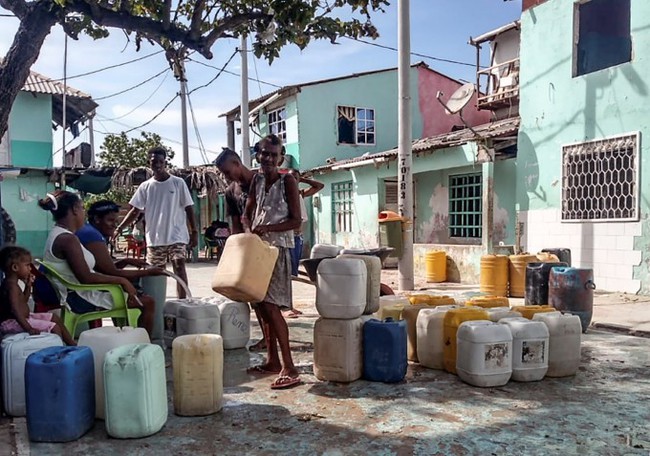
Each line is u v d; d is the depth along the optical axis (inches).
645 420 123.0
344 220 616.7
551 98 368.2
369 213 565.6
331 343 152.1
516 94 506.3
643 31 311.7
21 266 140.7
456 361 155.1
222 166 168.1
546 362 151.9
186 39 188.5
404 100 347.3
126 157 920.3
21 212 594.9
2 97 171.0
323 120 690.2
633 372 161.8
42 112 629.6
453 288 369.1
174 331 191.3
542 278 239.9
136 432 114.6
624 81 321.4
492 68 526.0
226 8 204.5
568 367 155.5
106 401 114.4
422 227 552.7
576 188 352.5
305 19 181.8
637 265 315.9
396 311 182.5
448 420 123.9
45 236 604.4
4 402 127.2
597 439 112.4
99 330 130.7
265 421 124.6
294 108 682.8
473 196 493.4
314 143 684.7
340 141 705.0
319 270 153.1
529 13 384.5
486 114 707.4
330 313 151.5
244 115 526.0
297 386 150.2
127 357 114.3
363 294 153.6
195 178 585.6
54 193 161.3
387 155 492.1
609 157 332.2
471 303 189.5
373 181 556.7
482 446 109.6
